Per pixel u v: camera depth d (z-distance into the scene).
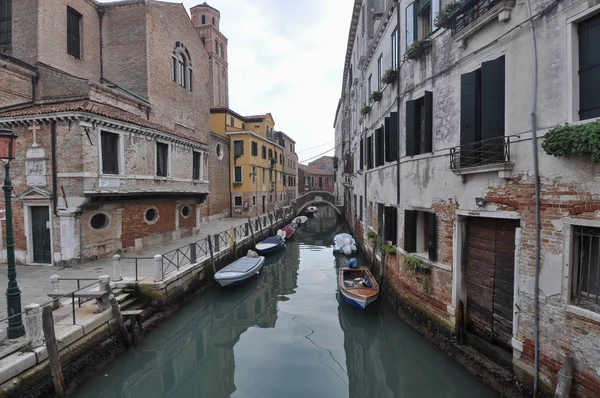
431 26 7.84
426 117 7.83
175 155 15.81
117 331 7.53
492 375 5.83
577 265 4.71
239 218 27.33
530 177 5.25
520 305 5.44
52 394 5.70
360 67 16.91
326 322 10.18
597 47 4.43
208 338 9.59
